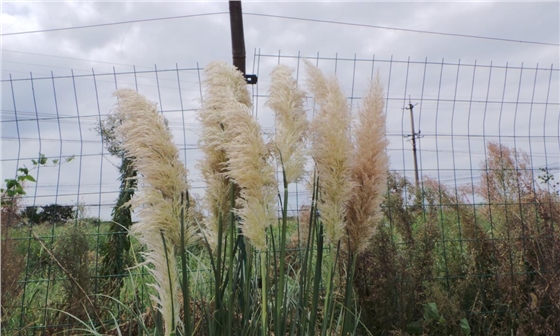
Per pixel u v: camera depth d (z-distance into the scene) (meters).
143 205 2.28
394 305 3.75
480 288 4.10
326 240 2.92
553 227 4.27
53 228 3.68
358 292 3.76
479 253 4.17
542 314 4.07
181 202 2.39
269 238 2.74
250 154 2.33
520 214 4.25
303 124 2.64
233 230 2.67
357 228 2.77
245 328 2.58
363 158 2.79
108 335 3.04
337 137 2.63
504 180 4.35
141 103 2.29
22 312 3.49
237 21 3.94
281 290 2.48
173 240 2.31
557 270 4.04
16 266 3.52
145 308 3.60
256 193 2.37
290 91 2.62
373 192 2.75
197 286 3.03
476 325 4.01
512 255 4.14
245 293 2.65
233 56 3.93
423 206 4.08
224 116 2.48
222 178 2.66
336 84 2.71
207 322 2.61
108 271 3.74
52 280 3.57
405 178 4.10
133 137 2.24
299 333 2.57
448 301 3.82
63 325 3.42
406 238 3.95
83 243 3.55
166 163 2.24
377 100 2.82
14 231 3.60
